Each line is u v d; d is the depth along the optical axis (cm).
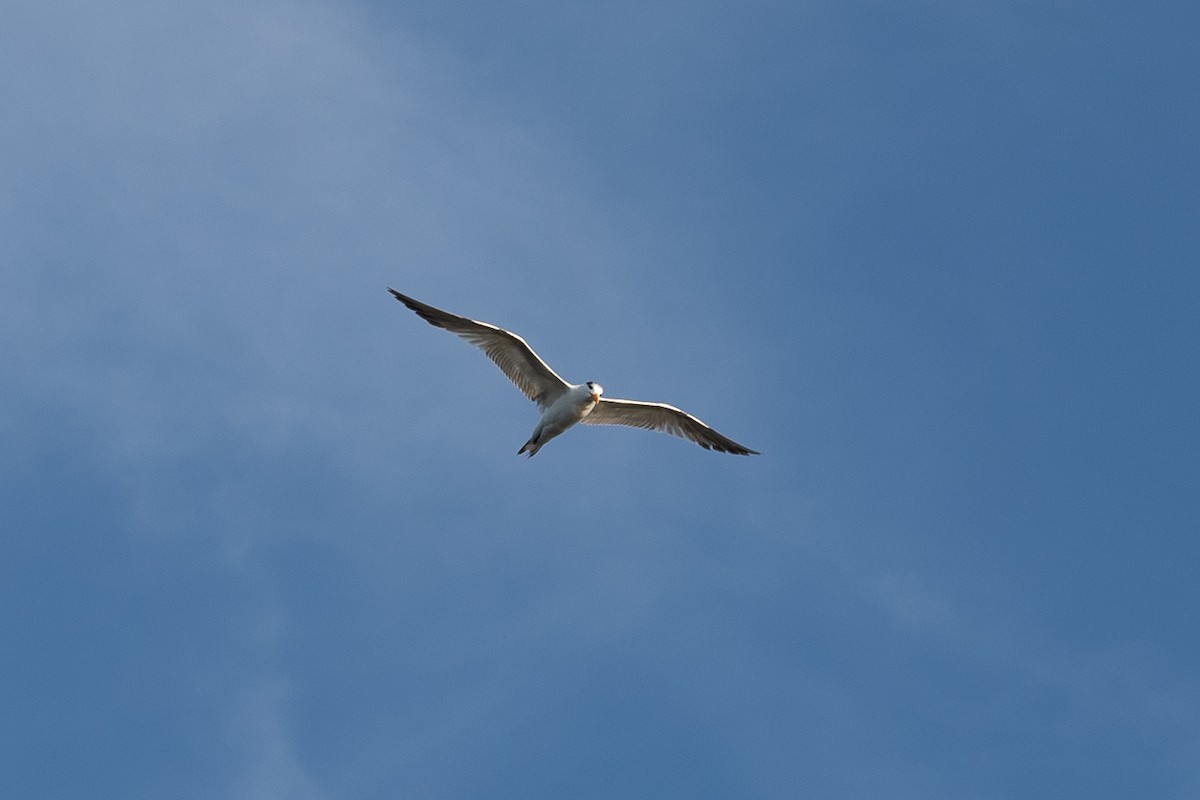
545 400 3153
